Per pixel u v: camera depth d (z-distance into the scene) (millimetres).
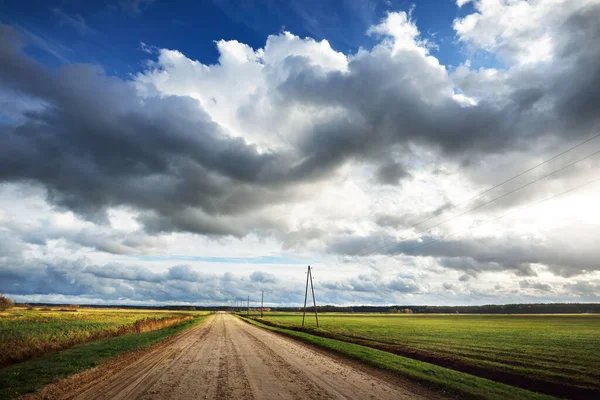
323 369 15914
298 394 10797
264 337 35125
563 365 20422
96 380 12203
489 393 11695
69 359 15883
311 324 69375
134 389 10836
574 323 79125
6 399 9180
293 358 19500
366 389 11859
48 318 49500
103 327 33188
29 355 17297
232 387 11469
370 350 23578
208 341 28875
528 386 16266
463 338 38219
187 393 10469
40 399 9492
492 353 25531
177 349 22547
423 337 39219
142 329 37656
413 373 14711
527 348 29031
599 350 27953
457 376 14516
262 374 14070
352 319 104688
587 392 14570
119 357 17750
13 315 59312
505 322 84562
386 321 89812
